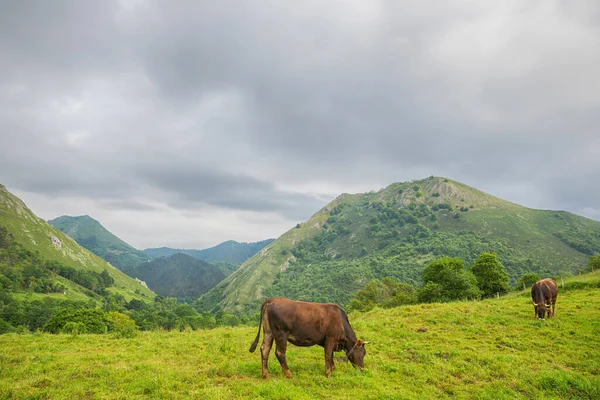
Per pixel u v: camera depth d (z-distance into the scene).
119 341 15.25
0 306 100.31
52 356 11.80
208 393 8.09
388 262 186.50
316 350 13.38
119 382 8.96
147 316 110.88
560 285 28.67
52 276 155.50
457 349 13.38
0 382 8.73
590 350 12.92
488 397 9.14
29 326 88.31
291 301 10.22
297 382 9.41
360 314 25.50
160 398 7.96
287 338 10.01
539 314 17.61
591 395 9.25
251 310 180.12
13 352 12.56
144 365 10.64
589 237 182.00
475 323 17.56
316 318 10.13
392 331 16.48
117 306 135.62
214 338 15.71
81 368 10.26
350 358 11.11
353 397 8.56
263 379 9.58
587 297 23.30
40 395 7.81
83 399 7.80
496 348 13.66
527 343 14.05
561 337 14.65
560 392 9.51
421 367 11.50
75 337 16.14
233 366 10.64
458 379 10.63
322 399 8.37
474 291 44.84
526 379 10.32
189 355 12.38
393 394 8.84
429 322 18.19
